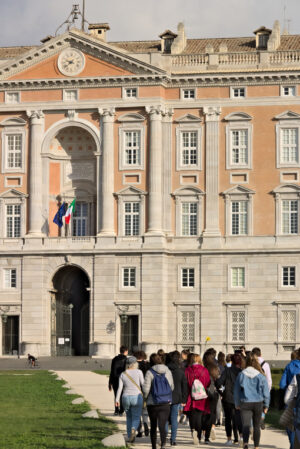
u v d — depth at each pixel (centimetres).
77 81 10912
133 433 3897
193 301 10631
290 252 10531
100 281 10712
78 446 3659
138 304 10619
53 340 10969
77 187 11188
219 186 10750
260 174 10700
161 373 3731
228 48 11281
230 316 10594
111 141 10869
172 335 10662
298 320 10506
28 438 3866
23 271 10862
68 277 11325
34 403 5356
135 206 10800
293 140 10706
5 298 10894
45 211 11006
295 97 10712
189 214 10781
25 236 10894
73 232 11231
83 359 10388
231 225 10700
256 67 10769
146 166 10812
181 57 10912
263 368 4212
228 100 10794
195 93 10850
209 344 10575
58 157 11188
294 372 3641
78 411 4928
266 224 10656
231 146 10775
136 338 10688
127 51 10825
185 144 10850
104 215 10819
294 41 11412
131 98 10850
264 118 10750
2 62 11250
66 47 10969
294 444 3012
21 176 11006
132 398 3903
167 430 4000
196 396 3931
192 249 10656
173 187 10825
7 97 11094
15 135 11075
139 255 10650
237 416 3919
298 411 2995
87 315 11400
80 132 11194
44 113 11031
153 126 10781
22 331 10819
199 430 3928
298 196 10625
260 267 10588
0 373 8662
